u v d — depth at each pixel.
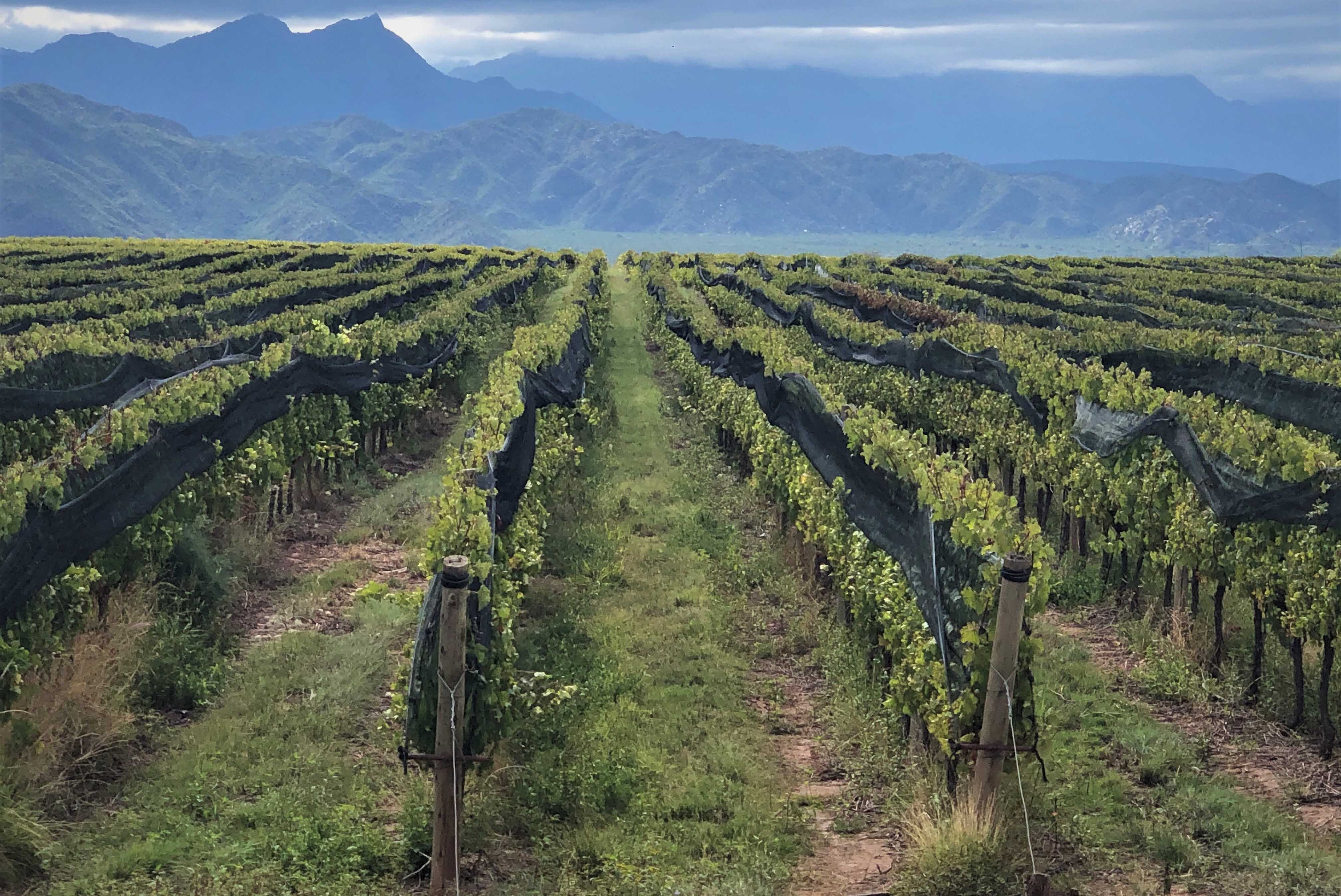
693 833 7.81
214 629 11.57
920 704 8.56
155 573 11.36
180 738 9.16
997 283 38.06
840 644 11.35
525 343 20.23
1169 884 7.06
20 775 7.77
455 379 27.34
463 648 6.95
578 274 55.34
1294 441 9.88
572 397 20.33
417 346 23.06
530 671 10.69
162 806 8.00
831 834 8.04
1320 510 9.20
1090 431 13.62
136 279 36.06
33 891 6.86
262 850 7.38
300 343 17.08
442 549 8.52
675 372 33.03
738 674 11.09
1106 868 7.32
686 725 9.73
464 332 28.28
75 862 7.20
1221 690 10.45
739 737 9.56
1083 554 14.91
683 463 21.45
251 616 12.53
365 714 9.87
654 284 47.53
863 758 9.09
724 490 19.48
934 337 19.77
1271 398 16.09
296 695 10.22
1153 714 10.14
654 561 14.88
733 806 8.20
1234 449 10.45
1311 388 15.37
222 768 8.57
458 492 9.67
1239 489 10.17
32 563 8.54
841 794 8.62
